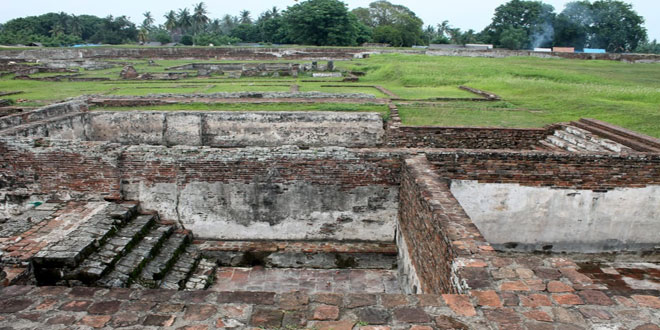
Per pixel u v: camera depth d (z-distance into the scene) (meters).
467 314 3.33
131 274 6.03
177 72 25.78
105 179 7.53
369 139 11.43
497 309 3.37
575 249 7.75
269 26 65.19
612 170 7.14
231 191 7.45
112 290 3.76
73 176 7.59
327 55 38.94
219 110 12.61
